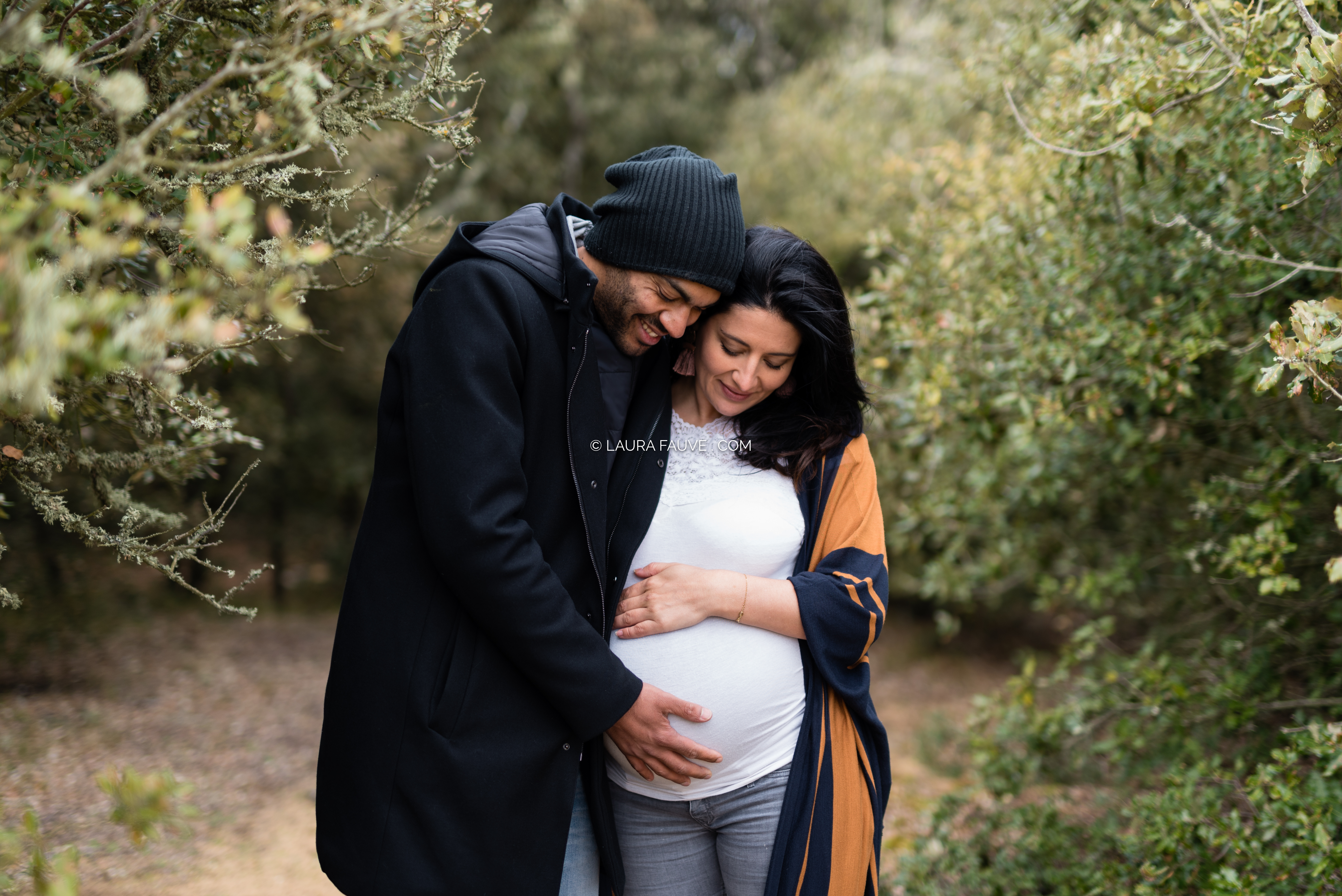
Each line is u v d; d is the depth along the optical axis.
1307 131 1.51
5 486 4.12
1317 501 2.74
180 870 2.66
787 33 11.73
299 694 4.62
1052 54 2.78
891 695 5.68
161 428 1.73
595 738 1.57
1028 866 2.65
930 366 2.88
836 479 1.67
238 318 1.10
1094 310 2.57
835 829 1.55
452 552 1.34
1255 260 1.92
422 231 2.09
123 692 4.27
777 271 1.52
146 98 1.27
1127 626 5.00
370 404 6.88
